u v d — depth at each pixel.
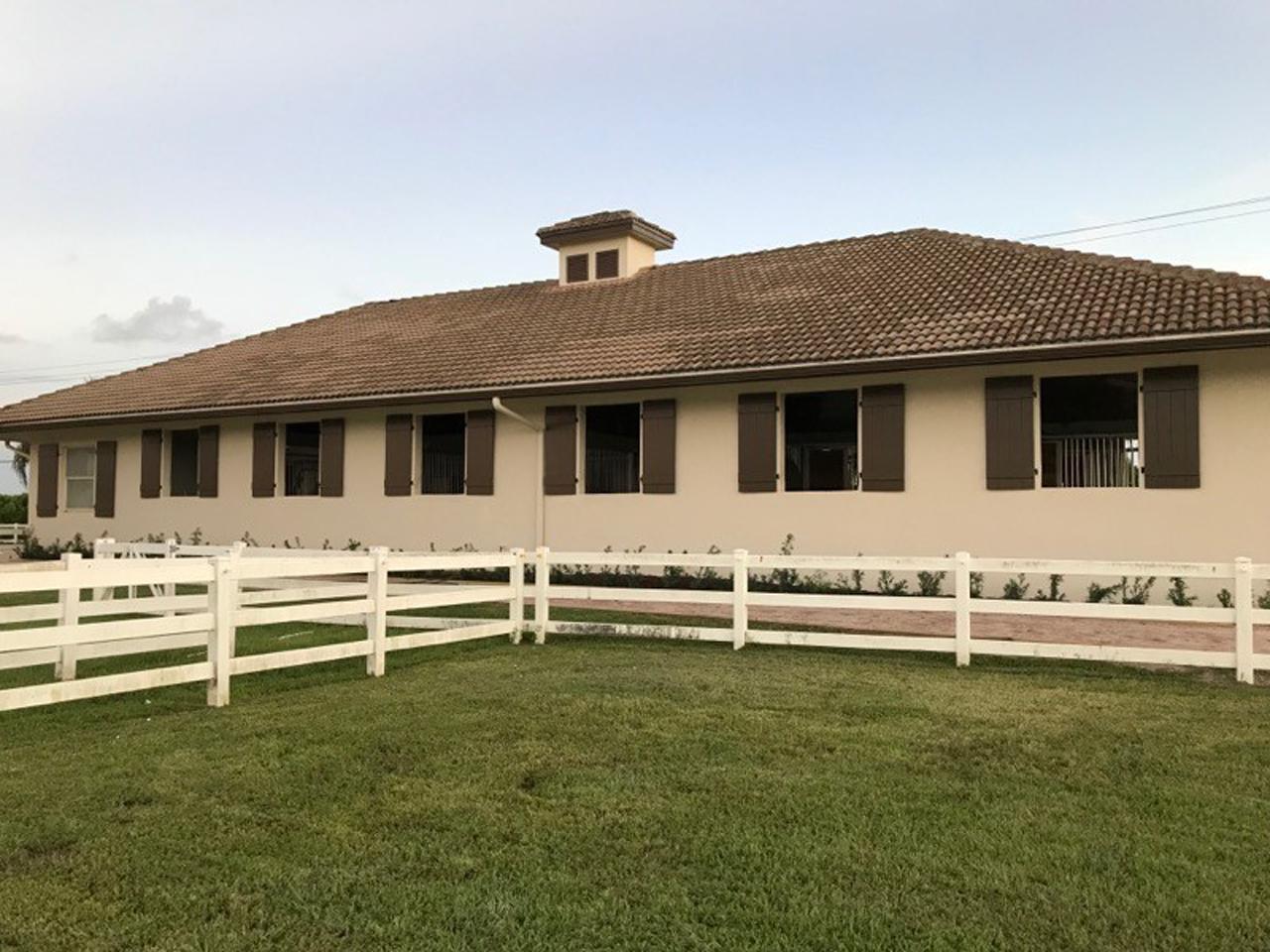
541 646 10.15
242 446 20.12
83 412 21.31
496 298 23.00
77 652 7.98
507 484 17.38
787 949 3.44
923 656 9.32
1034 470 13.34
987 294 14.97
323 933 3.55
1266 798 5.04
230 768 5.46
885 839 4.44
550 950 3.44
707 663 8.87
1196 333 11.88
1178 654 8.20
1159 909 3.74
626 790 5.09
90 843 4.37
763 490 15.12
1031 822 4.66
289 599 9.24
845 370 14.05
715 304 18.11
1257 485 12.18
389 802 4.91
